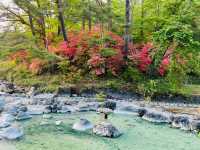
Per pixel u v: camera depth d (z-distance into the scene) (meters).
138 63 22.52
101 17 22.69
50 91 21.44
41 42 26.34
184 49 20.64
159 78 22.33
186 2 22.38
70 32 26.25
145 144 12.20
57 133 13.01
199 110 18.05
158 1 25.88
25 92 22.05
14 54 24.88
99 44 22.33
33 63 24.19
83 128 13.62
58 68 23.69
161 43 20.75
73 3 24.50
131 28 24.59
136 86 21.62
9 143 11.57
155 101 20.53
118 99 20.72
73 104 18.25
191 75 26.33
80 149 11.32
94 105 18.06
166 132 13.88
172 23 20.59
